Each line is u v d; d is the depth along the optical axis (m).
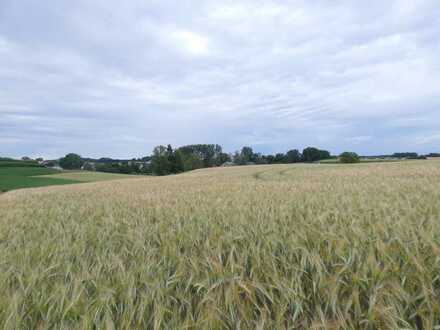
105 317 1.48
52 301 1.67
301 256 2.21
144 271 2.04
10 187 39.38
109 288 1.77
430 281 1.67
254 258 2.18
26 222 4.64
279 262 2.18
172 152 90.00
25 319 1.56
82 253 2.63
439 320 1.42
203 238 2.99
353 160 57.84
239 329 1.44
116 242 3.09
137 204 6.07
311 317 1.56
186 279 1.99
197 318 1.52
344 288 1.71
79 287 1.80
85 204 6.76
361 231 2.61
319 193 6.13
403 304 1.54
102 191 11.28
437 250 1.94
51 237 3.38
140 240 2.89
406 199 4.61
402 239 2.30
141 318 1.49
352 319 1.50
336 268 1.92
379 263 1.85
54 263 2.30
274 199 5.46
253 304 1.66
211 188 9.18
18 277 1.95
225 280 1.79
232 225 3.42
